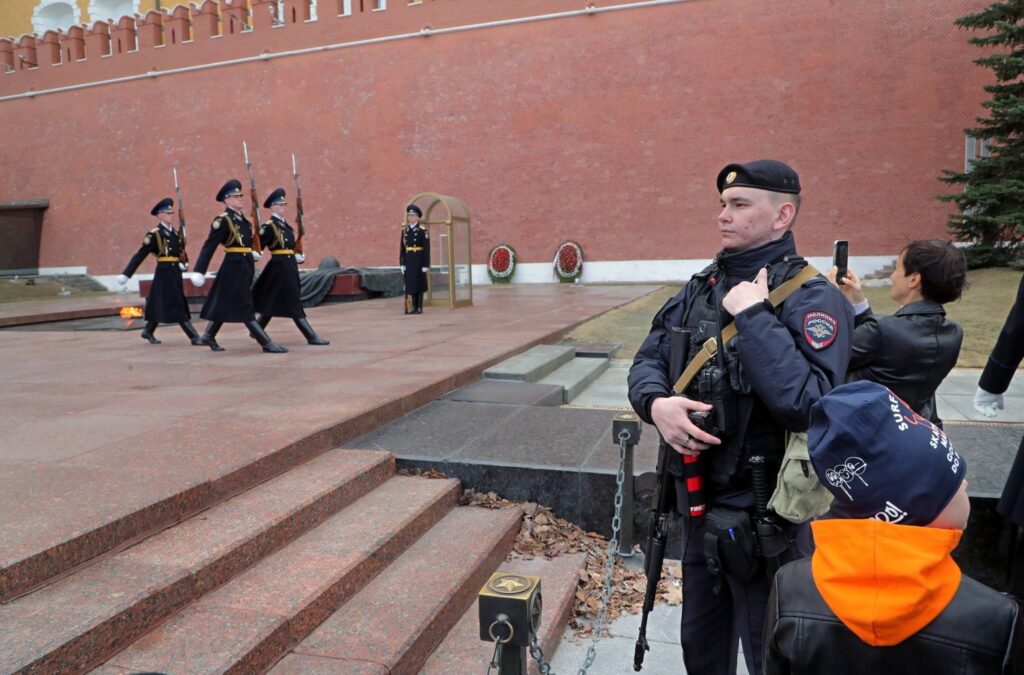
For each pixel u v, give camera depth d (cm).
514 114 2334
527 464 452
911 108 1959
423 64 2412
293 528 355
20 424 498
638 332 1075
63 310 1684
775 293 208
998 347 304
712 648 233
